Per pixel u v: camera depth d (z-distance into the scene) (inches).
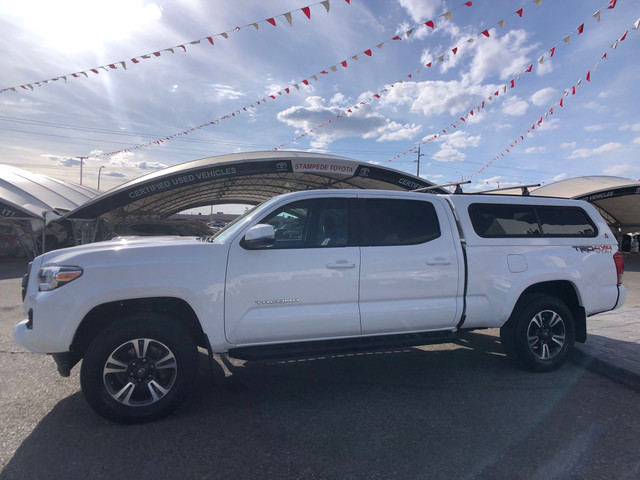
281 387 177.2
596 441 134.0
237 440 133.6
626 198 869.8
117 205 604.1
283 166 632.4
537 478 114.3
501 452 127.0
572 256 200.1
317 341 164.4
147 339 144.8
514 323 193.0
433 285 176.2
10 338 246.1
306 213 170.2
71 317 140.2
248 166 622.5
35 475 114.1
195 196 1159.6
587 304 201.8
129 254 147.9
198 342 165.0
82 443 131.0
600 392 173.6
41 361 206.4
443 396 168.2
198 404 160.4
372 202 177.5
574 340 200.8
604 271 207.0
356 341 168.4
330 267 163.3
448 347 234.8
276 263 158.2
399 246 173.9
